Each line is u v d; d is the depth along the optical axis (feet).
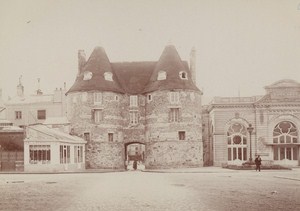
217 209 51.16
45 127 147.43
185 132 154.71
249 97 161.89
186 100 155.74
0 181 90.43
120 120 162.30
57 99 188.24
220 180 91.09
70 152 141.49
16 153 135.03
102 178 100.99
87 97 157.38
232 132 162.30
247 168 132.36
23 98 191.52
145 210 50.85
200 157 156.87
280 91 159.94
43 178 100.99
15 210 51.67
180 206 53.52
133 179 96.78
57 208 52.75
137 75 168.55
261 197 61.82
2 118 188.44
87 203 56.49
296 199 59.82
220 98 162.91
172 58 160.56
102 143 156.66
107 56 165.07
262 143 160.35
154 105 158.61
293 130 159.94
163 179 96.12
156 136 156.76
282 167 132.46
